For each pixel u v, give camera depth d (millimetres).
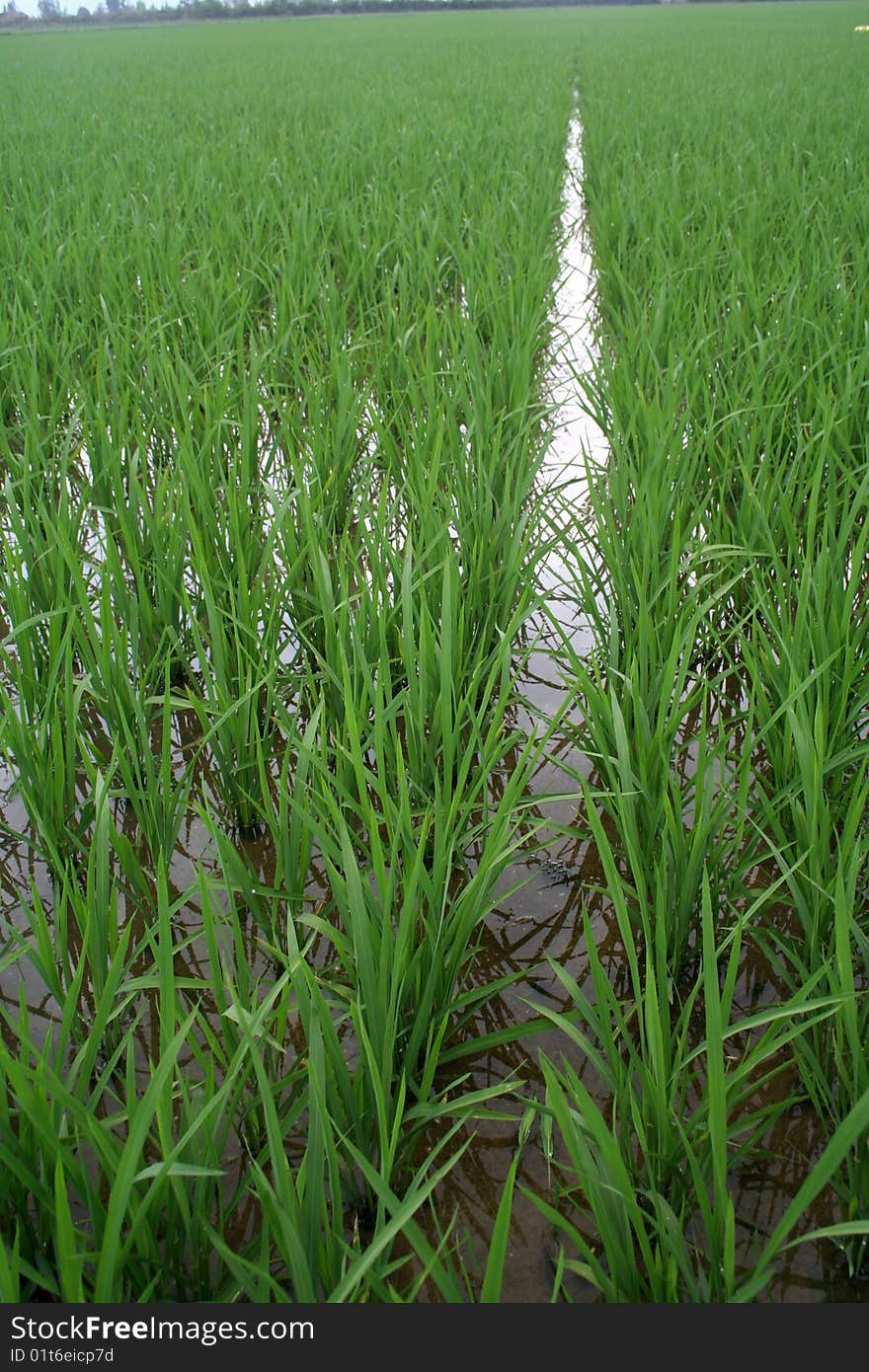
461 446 4227
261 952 2557
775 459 4090
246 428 4199
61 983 2225
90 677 3016
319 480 3943
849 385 4191
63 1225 1432
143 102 16953
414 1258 1925
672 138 11484
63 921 2250
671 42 28672
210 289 6051
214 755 3217
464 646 3301
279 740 3320
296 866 2504
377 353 5375
